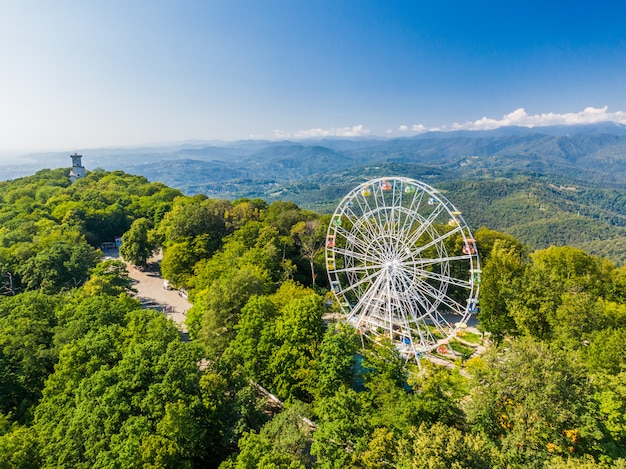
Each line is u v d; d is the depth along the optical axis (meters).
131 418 37.91
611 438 38.31
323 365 48.22
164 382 41.44
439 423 34.84
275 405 54.50
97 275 80.06
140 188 176.62
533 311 60.28
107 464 33.97
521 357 40.44
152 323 53.91
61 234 104.00
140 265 118.31
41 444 38.16
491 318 68.62
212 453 43.69
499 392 39.94
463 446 31.41
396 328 79.56
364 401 42.28
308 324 53.16
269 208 122.12
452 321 86.50
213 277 80.81
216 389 44.25
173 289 101.38
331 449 37.72
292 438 38.34
